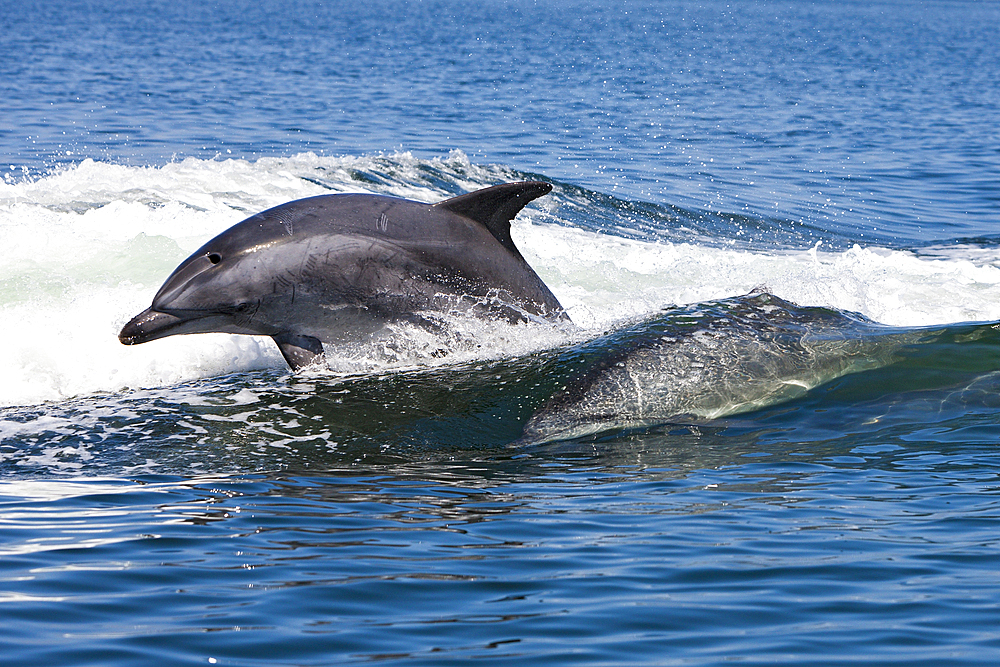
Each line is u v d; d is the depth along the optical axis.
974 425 26.72
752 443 26.31
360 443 26.81
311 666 15.15
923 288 42.84
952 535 19.94
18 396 29.58
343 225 29.55
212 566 18.78
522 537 20.30
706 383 28.73
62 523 21.11
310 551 19.55
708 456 25.52
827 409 28.06
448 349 31.02
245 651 15.59
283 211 29.62
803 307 32.31
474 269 30.72
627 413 27.98
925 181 72.75
